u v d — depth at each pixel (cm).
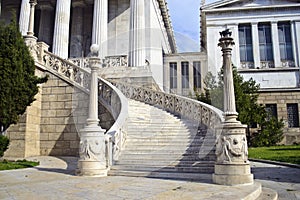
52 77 1459
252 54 3275
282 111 2939
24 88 1181
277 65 3198
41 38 3016
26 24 2481
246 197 534
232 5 3331
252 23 3297
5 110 1131
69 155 1386
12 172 920
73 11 3044
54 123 1429
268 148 2131
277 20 3278
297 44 3200
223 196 531
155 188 618
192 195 540
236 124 695
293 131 2850
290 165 1209
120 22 2820
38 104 1435
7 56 1152
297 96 2950
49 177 809
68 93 1427
